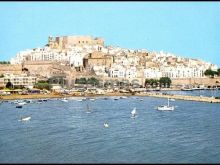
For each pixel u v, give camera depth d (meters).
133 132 186.50
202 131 189.75
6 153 145.12
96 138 172.00
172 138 172.62
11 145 157.50
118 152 147.62
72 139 169.50
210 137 174.75
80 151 148.62
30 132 184.62
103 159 138.25
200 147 155.75
